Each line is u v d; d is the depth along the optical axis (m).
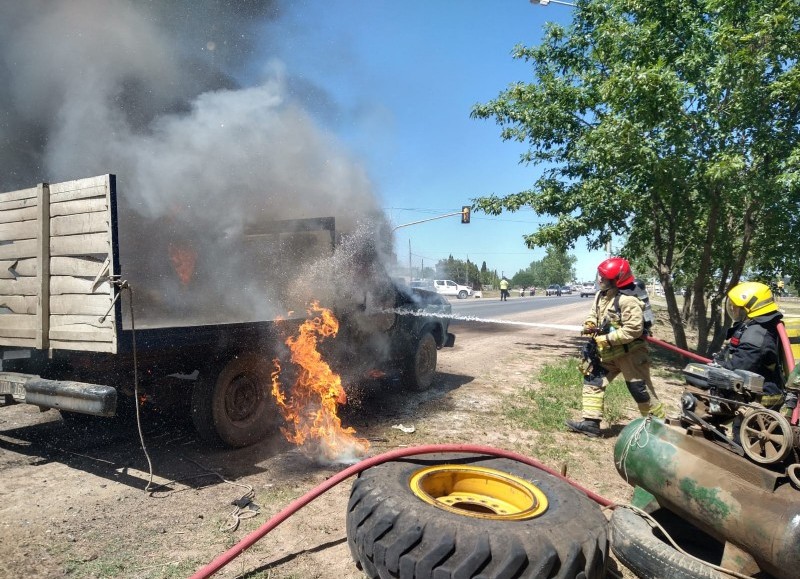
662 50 11.05
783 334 3.69
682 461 2.98
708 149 10.62
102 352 4.16
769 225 11.29
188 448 5.09
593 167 12.63
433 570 2.28
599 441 5.80
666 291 12.34
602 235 13.13
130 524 3.51
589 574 2.38
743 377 3.08
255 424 5.24
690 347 15.58
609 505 3.55
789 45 9.27
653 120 10.05
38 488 4.04
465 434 5.77
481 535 2.34
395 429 5.85
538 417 6.48
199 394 4.89
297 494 4.10
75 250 4.21
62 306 4.33
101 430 5.52
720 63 9.64
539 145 13.85
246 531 3.48
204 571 2.78
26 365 4.75
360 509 2.69
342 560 3.18
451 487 3.19
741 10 9.84
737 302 3.80
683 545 3.50
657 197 11.53
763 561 2.53
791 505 2.46
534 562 2.28
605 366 5.99
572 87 12.81
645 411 5.70
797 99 9.66
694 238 12.90
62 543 3.23
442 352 11.80
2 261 4.77
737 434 3.18
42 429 5.47
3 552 3.10
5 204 4.76
